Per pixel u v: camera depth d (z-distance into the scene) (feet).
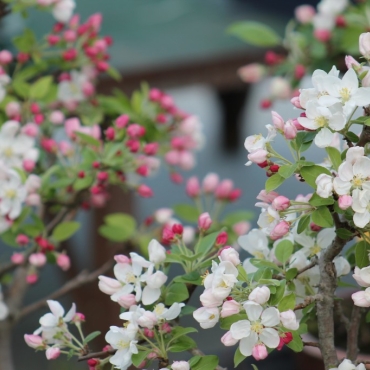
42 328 4.59
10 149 5.58
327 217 4.28
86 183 5.45
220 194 5.96
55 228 5.50
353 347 4.66
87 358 4.53
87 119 5.99
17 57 6.01
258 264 4.47
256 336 4.21
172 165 6.27
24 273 5.92
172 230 4.63
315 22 6.86
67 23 6.53
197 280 4.53
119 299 4.46
